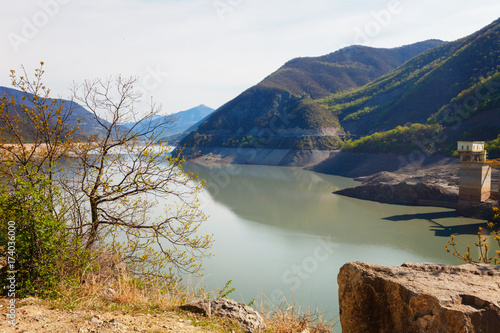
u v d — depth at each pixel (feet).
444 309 10.25
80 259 22.11
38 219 19.97
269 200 194.29
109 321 14.42
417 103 420.77
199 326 15.51
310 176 323.37
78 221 26.37
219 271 76.48
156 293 21.34
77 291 18.84
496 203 145.59
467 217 148.97
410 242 111.04
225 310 18.21
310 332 17.43
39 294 18.56
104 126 29.66
